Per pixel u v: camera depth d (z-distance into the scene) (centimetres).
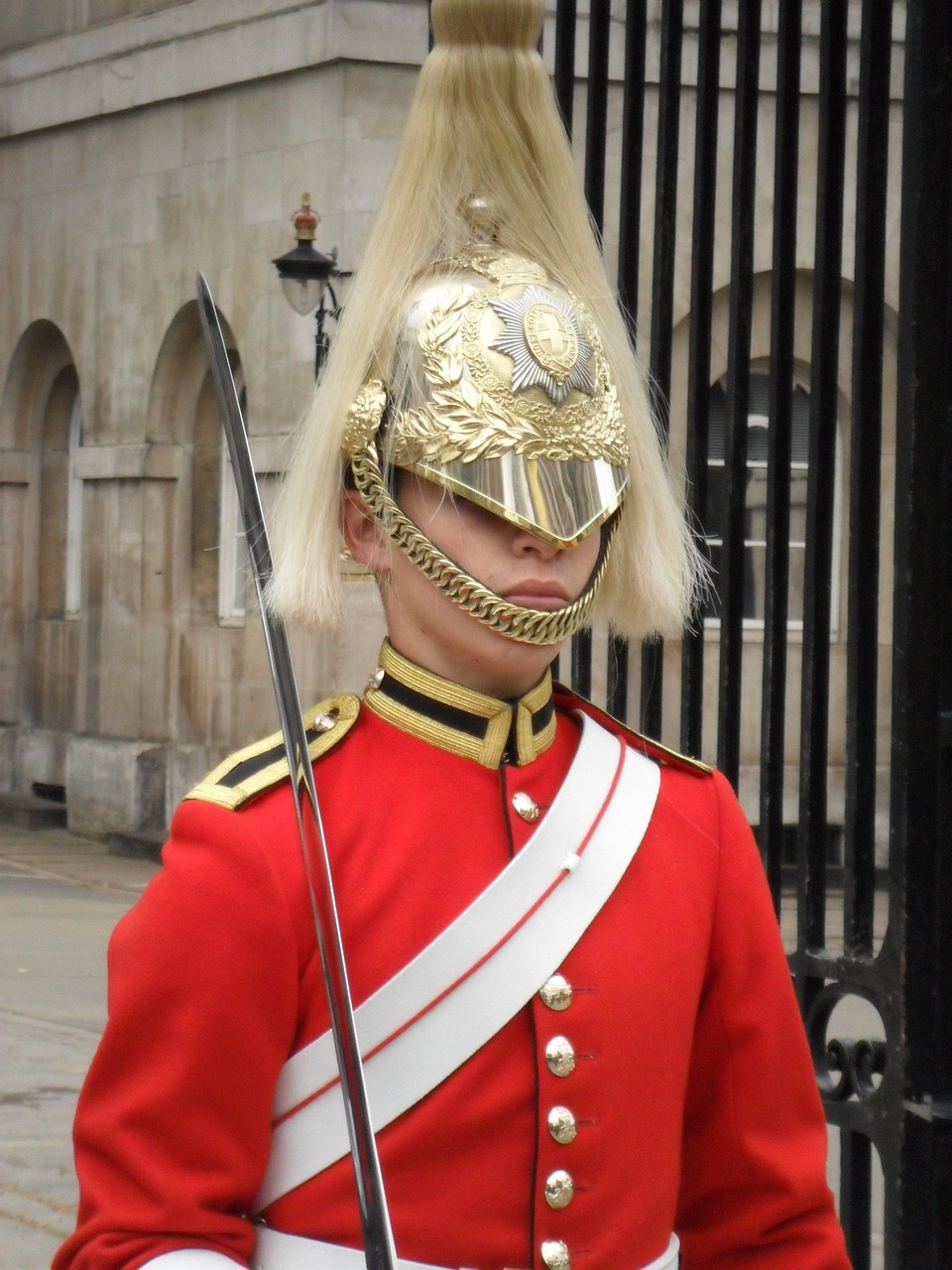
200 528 1454
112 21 1459
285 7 1302
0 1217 495
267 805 173
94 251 1498
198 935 165
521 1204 167
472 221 185
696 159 335
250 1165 165
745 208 325
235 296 1355
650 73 1024
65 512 1645
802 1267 187
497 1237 165
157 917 168
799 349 1224
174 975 165
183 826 172
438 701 179
